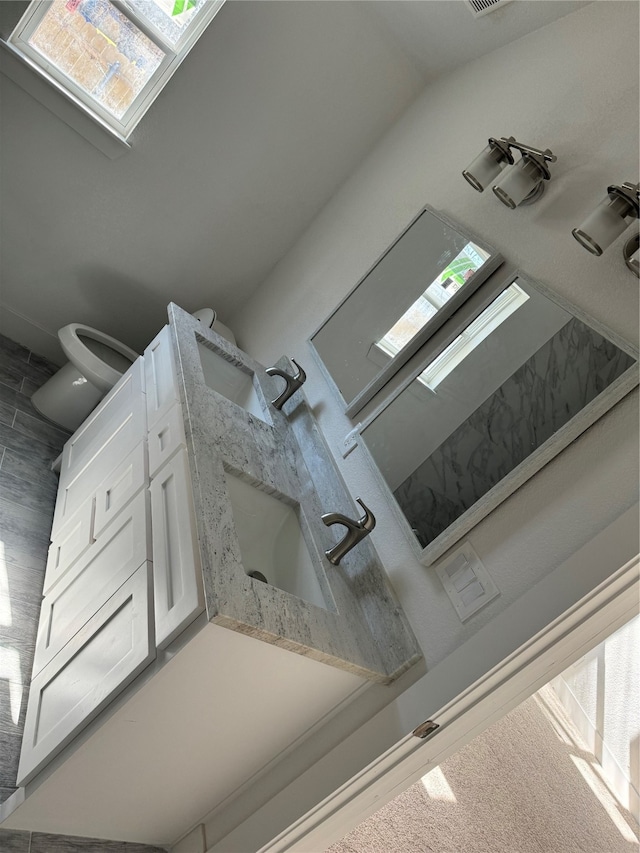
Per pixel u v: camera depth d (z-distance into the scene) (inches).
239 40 85.2
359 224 90.5
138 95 87.2
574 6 67.3
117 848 58.9
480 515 52.5
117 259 96.6
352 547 58.3
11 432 85.2
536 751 127.4
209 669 45.5
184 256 100.0
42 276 94.0
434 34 86.1
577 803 122.5
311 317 89.4
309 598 55.0
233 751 53.1
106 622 52.4
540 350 54.7
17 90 80.4
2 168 84.7
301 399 79.3
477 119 76.6
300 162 97.6
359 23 89.5
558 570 45.3
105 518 62.4
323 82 92.1
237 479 58.9
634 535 42.1
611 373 48.2
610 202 50.0
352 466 68.4
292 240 104.5
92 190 89.8
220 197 96.2
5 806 51.3
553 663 46.2
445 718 48.0
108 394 82.7
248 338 102.3
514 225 64.2
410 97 97.0
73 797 51.2
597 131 59.3
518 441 52.8
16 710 61.5
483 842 97.5
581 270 55.1
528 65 71.9
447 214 73.5
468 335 62.1
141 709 46.0
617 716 136.0
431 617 53.5
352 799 50.9
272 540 57.6
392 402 66.7
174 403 63.0
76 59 84.8
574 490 47.8
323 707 53.3
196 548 47.8
